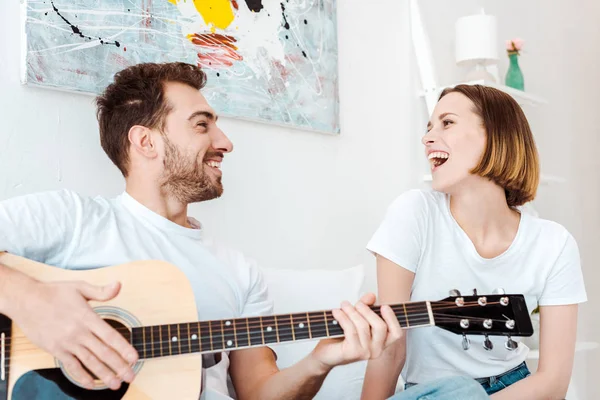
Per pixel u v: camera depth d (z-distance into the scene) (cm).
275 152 227
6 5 165
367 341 120
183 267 151
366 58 263
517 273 168
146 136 155
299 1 235
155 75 158
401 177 276
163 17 194
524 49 326
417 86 285
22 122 167
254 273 165
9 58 165
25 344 116
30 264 127
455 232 167
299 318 124
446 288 167
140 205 153
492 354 168
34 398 114
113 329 113
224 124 210
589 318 341
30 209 138
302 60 234
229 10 211
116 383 112
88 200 149
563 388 167
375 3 269
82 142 178
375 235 167
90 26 177
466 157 163
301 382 134
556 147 337
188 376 122
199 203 203
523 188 168
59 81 171
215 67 206
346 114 254
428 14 284
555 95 342
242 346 123
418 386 132
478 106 165
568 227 339
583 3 369
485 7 315
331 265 244
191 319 129
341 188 250
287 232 229
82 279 128
